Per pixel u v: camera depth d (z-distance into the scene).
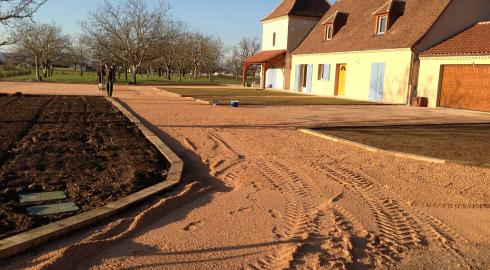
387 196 6.71
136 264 4.08
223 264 4.17
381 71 27.06
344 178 7.67
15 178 6.45
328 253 4.53
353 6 35.00
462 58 22.38
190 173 7.61
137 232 4.87
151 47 48.59
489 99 21.41
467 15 25.59
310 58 35.75
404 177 7.86
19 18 21.61
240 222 5.33
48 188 6.03
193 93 31.06
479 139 12.59
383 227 5.39
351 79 30.05
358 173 8.06
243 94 31.56
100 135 10.69
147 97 26.25
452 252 4.76
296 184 7.18
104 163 7.66
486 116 19.41
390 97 26.31
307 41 38.16
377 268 4.29
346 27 33.47
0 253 3.90
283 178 7.52
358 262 4.38
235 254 4.41
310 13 41.50
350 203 6.28
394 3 28.17
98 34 49.53
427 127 15.20
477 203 6.49
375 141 11.58
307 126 14.41
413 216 5.86
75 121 13.14
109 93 24.34
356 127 14.42
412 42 24.72
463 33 24.64
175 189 6.51
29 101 19.86
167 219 5.34
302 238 4.87
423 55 24.33
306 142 11.30
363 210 6.00
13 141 9.30
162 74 92.62
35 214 5.02
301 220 5.47
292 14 40.94
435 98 23.86
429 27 24.67
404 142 11.61
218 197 6.34
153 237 4.75
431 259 4.57
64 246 4.30
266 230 5.09
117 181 6.55
